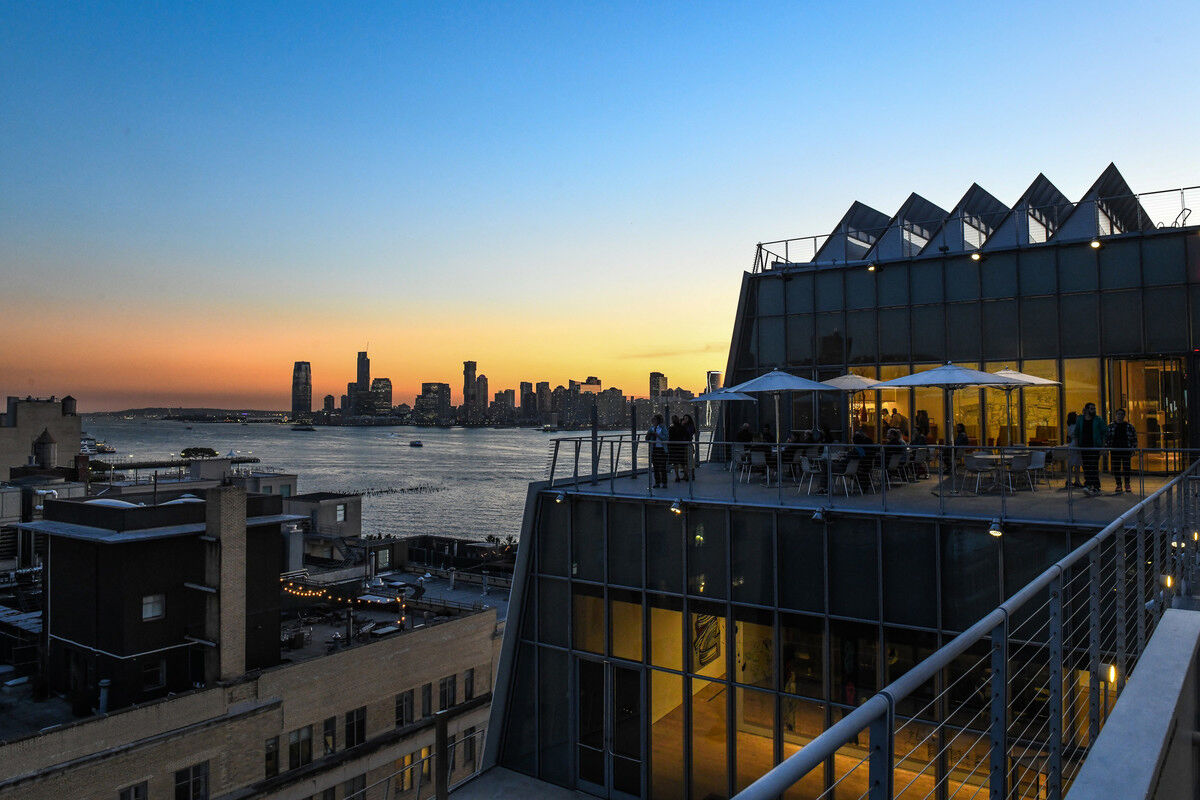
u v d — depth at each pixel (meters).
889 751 2.36
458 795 17.47
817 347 27.64
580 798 17.45
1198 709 3.70
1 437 88.81
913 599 14.66
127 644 34.41
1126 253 23.22
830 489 16.00
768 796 1.73
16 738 27.39
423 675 41.69
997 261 24.92
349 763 37.09
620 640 17.56
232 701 33.66
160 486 69.56
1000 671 3.49
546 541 18.70
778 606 15.84
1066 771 11.91
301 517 39.41
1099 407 23.27
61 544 37.38
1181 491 10.09
